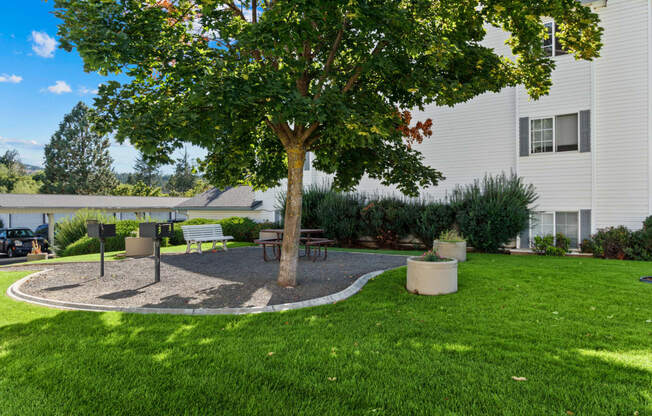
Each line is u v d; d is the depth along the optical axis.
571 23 6.61
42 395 3.07
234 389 3.14
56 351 3.99
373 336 4.45
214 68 5.39
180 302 6.07
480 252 12.86
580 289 6.60
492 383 3.23
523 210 12.02
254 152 8.86
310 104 5.24
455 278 6.68
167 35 5.76
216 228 14.03
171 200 35.88
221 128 5.85
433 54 5.95
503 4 5.97
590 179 12.49
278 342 4.23
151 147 4.91
